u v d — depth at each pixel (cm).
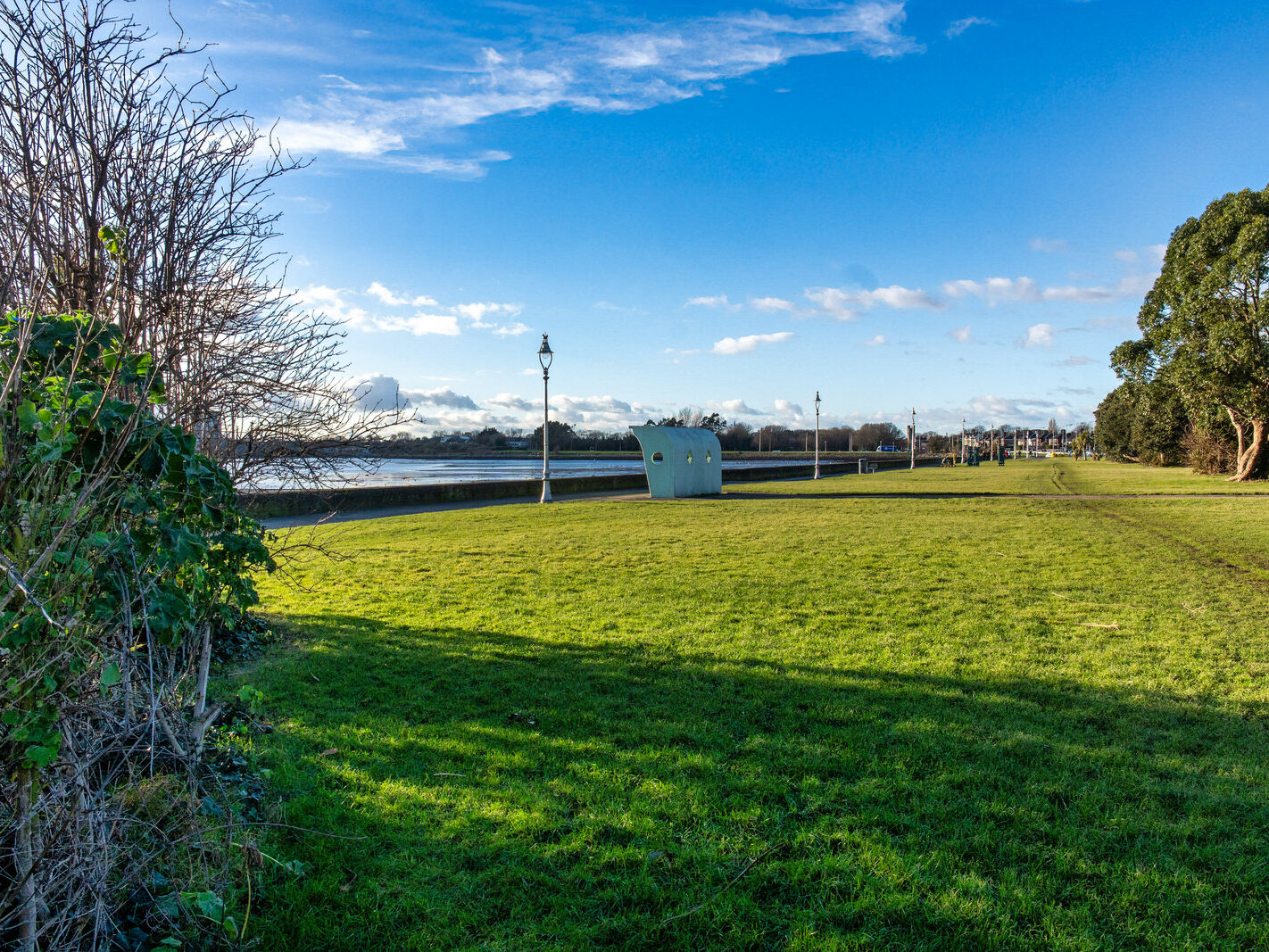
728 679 586
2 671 220
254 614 794
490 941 285
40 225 281
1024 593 925
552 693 554
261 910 300
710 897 311
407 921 298
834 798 392
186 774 332
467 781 414
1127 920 294
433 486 2536
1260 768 424
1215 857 336
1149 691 559
